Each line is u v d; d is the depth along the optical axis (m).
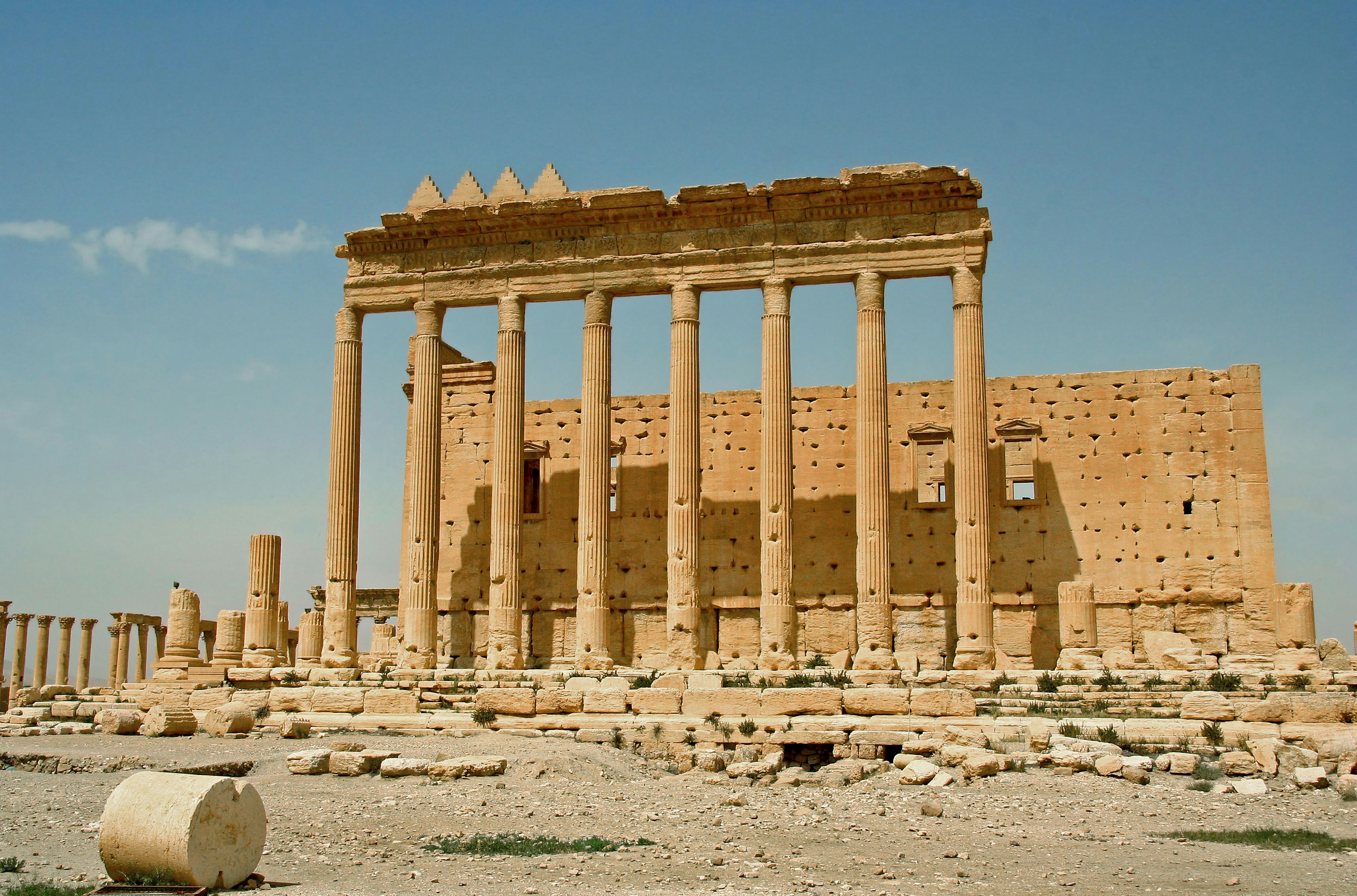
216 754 37.62
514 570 52.69
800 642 57.25
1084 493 55.94
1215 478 54.91
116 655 71.75
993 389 57.72
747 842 25.02
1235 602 53.62
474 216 54.88
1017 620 55.38
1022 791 30.34
